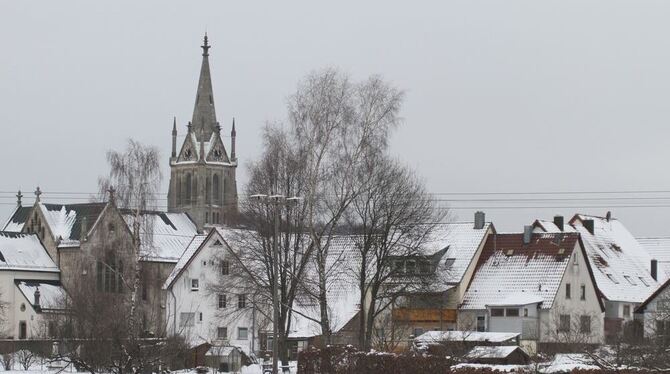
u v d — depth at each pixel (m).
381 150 169.88
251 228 178.75
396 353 133.38
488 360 152.62
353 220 174.12
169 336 169.12
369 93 168.88
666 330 164.88
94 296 179.38
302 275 174.75
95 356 147.75
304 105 168.88
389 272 180.25
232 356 193.50
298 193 168.88
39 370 170.62
